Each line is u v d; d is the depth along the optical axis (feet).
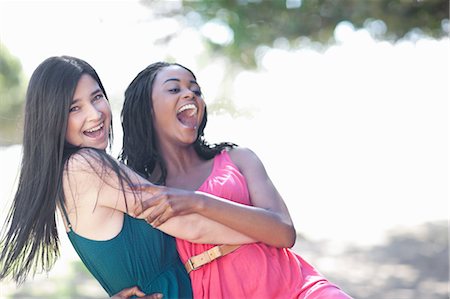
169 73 10.50
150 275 9.84
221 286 9.78
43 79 9.41
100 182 9.36
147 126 10.58
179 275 9.95
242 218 9.50
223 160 10.61
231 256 9.85
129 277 9.75
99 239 9.51
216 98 24.16
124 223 9.64
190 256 9.98
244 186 10.32
